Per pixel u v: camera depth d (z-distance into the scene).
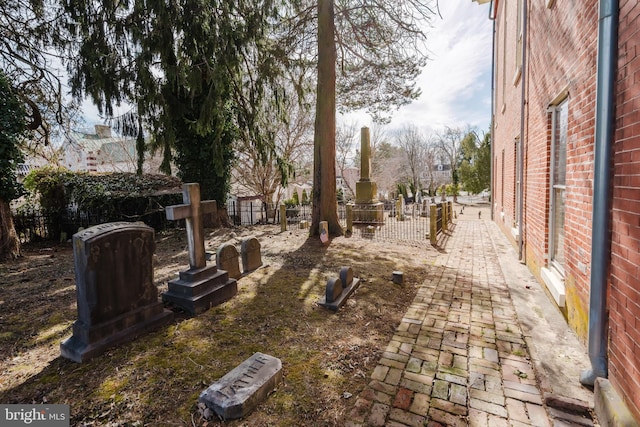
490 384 2.66
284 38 10.77
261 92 11.56
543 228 4.92
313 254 7.84
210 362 3.03
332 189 10.30
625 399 2.10
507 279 5.47
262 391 2.49
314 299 4.73
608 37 2.38
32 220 10.31
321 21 9.69
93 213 10.53
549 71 4.64
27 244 9.95
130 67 9.22
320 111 10.05
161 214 12.05
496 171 13.68
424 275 5.98
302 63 11.31
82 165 23.66
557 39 4.25
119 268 3.39
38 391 2.60
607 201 2.43
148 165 22.31
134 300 3.56
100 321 3.22
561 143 4.48
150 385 2.67
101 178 11.38
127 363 3.00
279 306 4.46
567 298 3.72
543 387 2.56
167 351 3.22
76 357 3.04
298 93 12.24
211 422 2.25
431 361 3.03
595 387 2.34
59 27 8.95
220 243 9.70
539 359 2.97
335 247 8.68
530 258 5.92
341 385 2.69
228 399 2.32
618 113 2.32
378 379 2.75
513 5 8.32
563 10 3.98
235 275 5.75
